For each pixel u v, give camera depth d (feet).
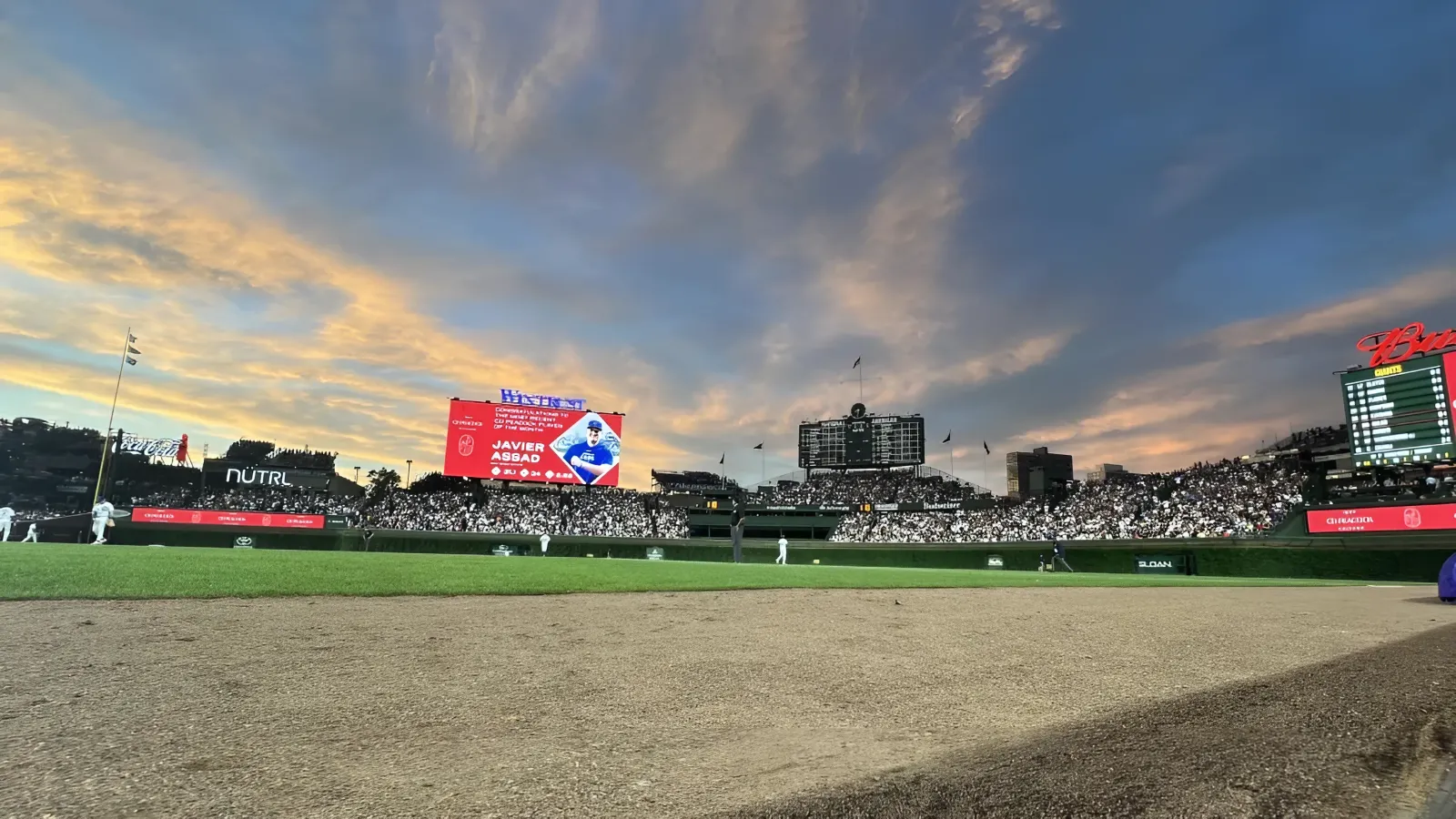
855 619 40.98
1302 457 187.42
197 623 33.01
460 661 25.35
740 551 196.03
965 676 23.88
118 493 279.49
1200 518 182.80
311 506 243.40
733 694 20.77
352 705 18.75
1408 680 22.39
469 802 12.19
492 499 256.73
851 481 280.72
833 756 14.84
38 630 30.32
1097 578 103.35
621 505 260.21
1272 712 18.04
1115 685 22.29
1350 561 139.33
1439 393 137.08
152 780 13.05
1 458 283.38
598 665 25.02
